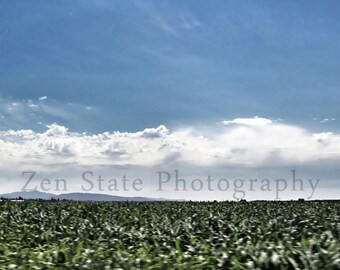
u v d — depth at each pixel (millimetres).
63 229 15531
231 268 8758
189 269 8648
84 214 20938
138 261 8859
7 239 13289
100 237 13133
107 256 9617
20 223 18172
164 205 27828
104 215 19328
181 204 29094
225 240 12109
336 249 9000
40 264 9148
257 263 8711
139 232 13898
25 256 9672
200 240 12805
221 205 28094
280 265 8617
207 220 17500
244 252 9273
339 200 33031
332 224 15516
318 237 10727
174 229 14516
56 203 27672
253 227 15109
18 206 25125
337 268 8266
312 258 8594
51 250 10336
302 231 13273
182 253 9938
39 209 22797
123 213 21125
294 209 24234
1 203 26438
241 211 22672
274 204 29078
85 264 8828
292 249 9070
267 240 11797
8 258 9633
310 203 29797
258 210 23641
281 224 15414
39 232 14859
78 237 13211
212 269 8898
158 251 10117
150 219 18047
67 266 8938
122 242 12383
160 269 8562
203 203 30609
